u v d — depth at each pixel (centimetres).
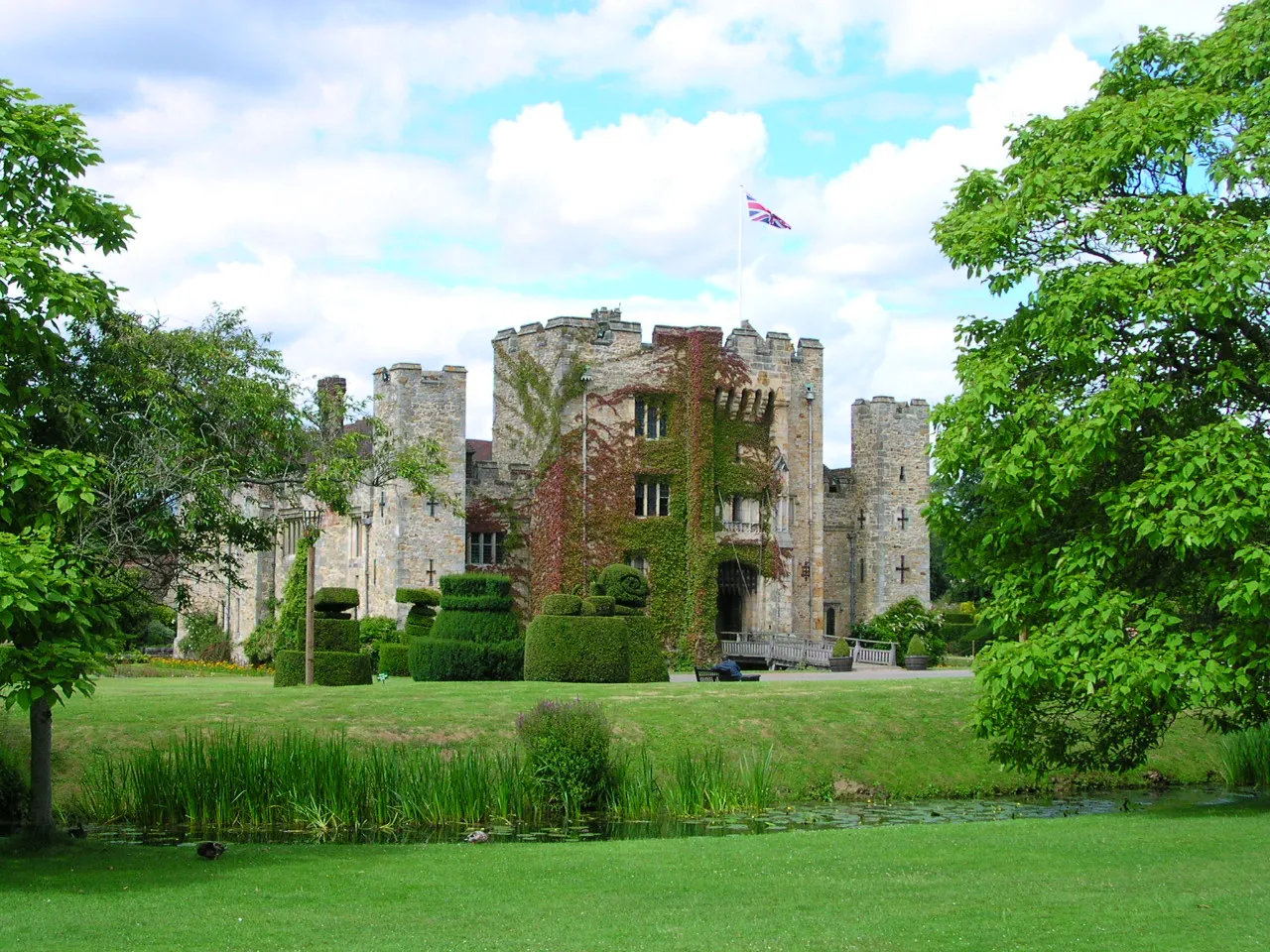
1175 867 1684
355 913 1525
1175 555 2166
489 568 6272
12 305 1823
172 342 2741
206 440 2753
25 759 2641
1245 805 2528
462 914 1514
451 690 3659
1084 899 1491
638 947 1322
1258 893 1500
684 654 6234
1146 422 2303
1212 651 2078
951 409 2375
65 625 1744
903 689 3728
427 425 6062
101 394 2450
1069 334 2191
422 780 2630
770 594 6575
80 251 1914
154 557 2720
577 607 4350
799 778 3061
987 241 2297
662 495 6359
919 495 7356
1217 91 2311
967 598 9012
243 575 7206
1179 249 2194
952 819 2661
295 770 2555
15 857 1950
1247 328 2206
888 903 1508
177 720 2931
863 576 7338
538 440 6244
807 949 1293
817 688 3806
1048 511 2261
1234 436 2033
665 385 6366
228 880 1758
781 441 6631
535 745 2723
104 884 1728
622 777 2811
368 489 6262
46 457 1723
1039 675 2116
